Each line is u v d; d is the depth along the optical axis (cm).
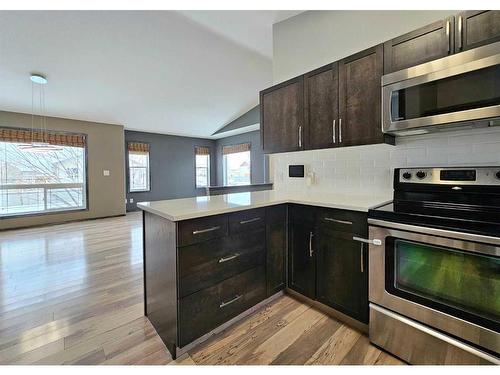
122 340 160
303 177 261
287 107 232
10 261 302
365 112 181
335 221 174
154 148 717
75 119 542
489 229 111
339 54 238
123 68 384
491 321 113
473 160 164
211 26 298
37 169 509
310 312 189
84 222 536
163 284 155
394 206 160
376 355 145
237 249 170
